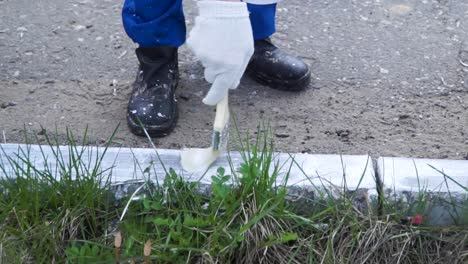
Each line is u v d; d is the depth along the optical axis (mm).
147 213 2047
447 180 2107
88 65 2641
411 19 2879
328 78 2592
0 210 2023
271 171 2133
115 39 2764
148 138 2270
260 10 2443
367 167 2146
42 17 2854
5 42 2727
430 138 2365
